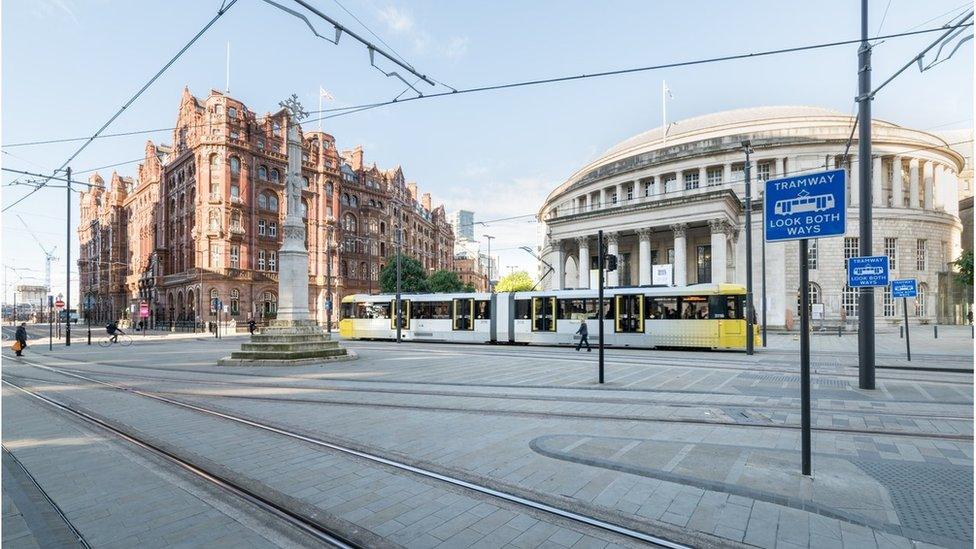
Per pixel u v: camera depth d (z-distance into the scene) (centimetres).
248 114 5553
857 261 1203
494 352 2316
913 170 4759
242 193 5425
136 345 3319
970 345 2536
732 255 4653
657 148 5619
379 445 700
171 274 6009
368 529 432
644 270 4438
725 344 2312
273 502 495
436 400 1049
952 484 527
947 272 4678
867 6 1239
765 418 852
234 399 1084
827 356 2027
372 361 1897
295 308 1958
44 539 420
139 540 418
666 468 576
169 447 702
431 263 9488
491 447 686
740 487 509
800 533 414
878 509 458
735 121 5353
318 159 6303
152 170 6806
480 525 440
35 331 6600
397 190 8031
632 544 403
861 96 1233
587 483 539
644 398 1057
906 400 1024
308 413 928
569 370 1575
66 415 937
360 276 6969
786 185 539
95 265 9169
